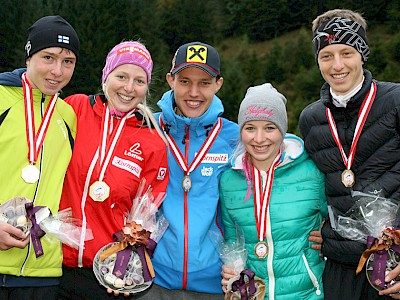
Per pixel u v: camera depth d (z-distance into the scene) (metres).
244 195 4.03
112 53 3.96
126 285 3.72
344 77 3.78
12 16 32.03
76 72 31.05
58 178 3.73
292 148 4.03
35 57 3.67
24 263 3.56
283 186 3.98
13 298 3.60
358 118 3.77
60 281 4.02
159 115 4.34
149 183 3.96
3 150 3.57
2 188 3.55
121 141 3.95
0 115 3.59
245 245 4.02
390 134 3.67
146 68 3.94
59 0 33.62
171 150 4.14
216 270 4.00
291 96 38.72
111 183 3.83
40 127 3.70
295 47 42.72
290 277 3.90
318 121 3.96
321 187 3.98
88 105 4.07
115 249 3.74
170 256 3.96
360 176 3.77
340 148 3.82
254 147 3.95
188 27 45.78
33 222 3.46
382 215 3.66
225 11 51.94
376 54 37.03
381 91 3.77
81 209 3.81
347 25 3.77
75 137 3.94
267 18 49.84
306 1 49.44
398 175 3.67
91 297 4.00
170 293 4.01
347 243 3.77
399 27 41.44
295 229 3.92
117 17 34.75
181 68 4.04
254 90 4.00
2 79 3.68
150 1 41.09
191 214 4.01
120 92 3.91
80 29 32.72
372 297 3.86
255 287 3.77
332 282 3.92
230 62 40.12
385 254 3.67
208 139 4.16
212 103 4.23
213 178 4.12
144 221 3.81
